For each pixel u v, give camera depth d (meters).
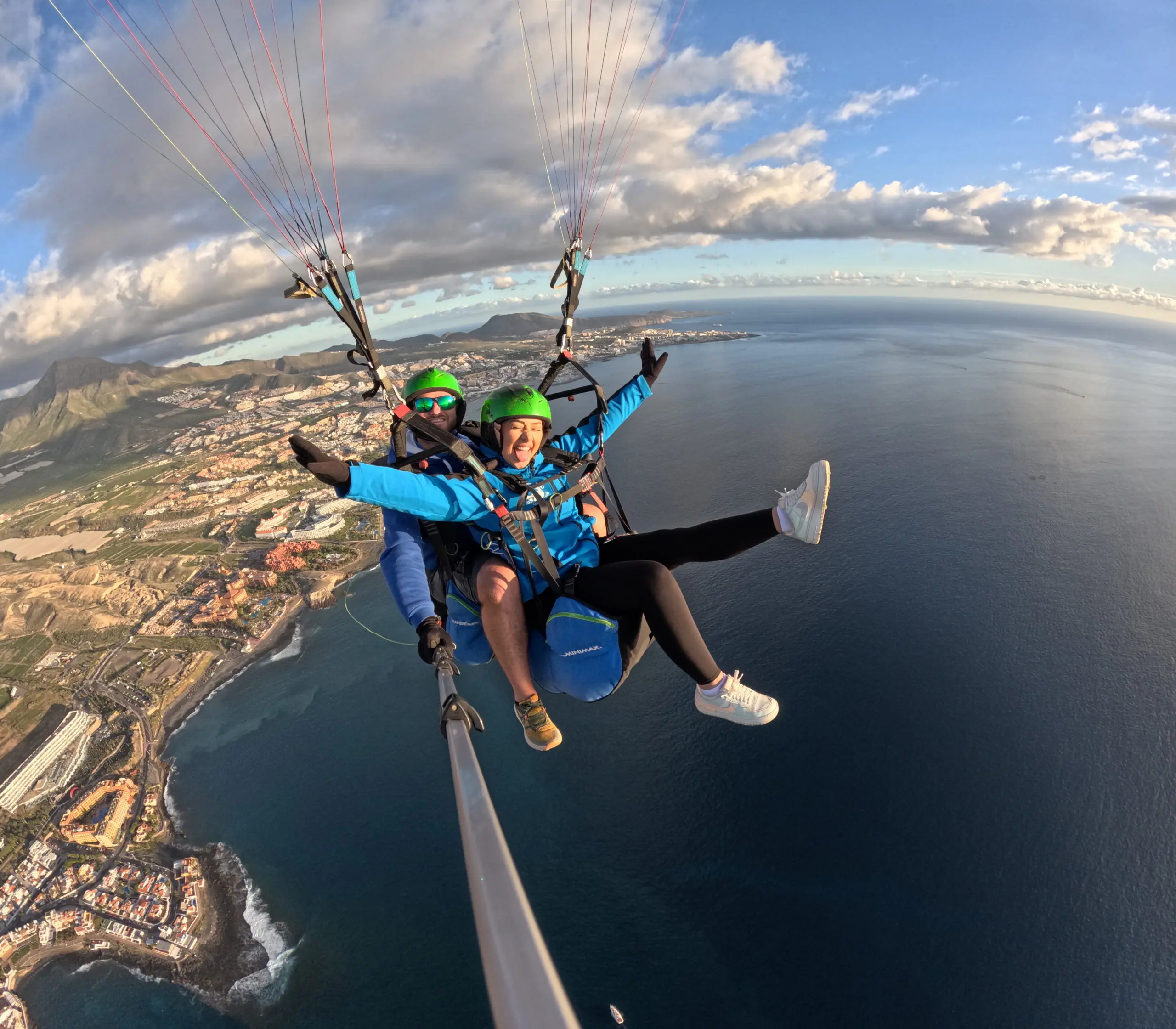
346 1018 29.34
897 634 46.03
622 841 33.97
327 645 63.25
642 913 30.30
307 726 50.12
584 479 3.94
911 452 84.19
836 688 41.56
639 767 37.94
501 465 3.89
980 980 26.25
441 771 41.69
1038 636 44.69
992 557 55.38
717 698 3.41
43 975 34.53
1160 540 56.41
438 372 4.67
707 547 3.70
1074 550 55.97
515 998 1.05
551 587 3.66
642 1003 26.84
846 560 56.25
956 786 34.28
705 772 36.69
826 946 27.94
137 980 33.09
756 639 47.25
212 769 47.88
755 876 31.12
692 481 77.88
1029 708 38.53
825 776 35.66
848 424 99.56
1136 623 45.19
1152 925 27.27
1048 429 92.62
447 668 3.35
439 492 3.48
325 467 3.08
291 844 39.06
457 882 34.22
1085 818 31.83
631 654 3.61
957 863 30.59
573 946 29.30
